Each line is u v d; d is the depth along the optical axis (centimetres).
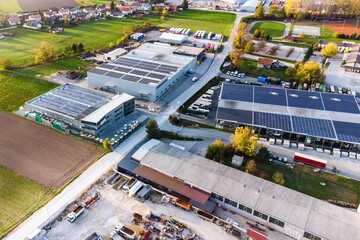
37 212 7694
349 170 9606
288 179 9131
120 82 13512
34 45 19662
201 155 10038
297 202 7644
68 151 10075
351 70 16962
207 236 7238
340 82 15675
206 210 7769
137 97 13525
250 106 12288
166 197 8244
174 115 12325
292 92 13488
